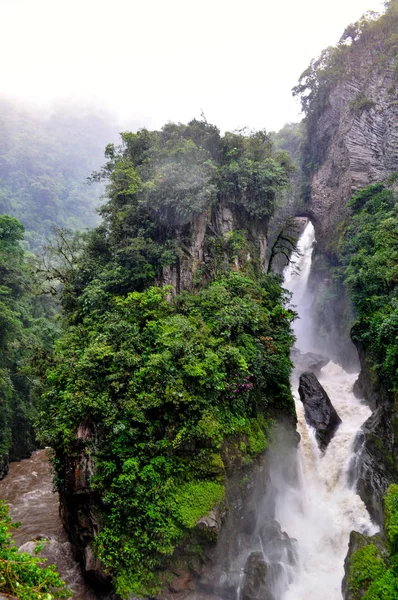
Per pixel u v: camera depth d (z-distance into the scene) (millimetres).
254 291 22047
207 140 25531
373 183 36625
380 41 42562
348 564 13891
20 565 7863
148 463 14117
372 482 17750
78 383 14891
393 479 16719
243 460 15594
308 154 50812
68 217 96812
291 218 27703
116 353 15383
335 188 42375
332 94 45531
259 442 16719
